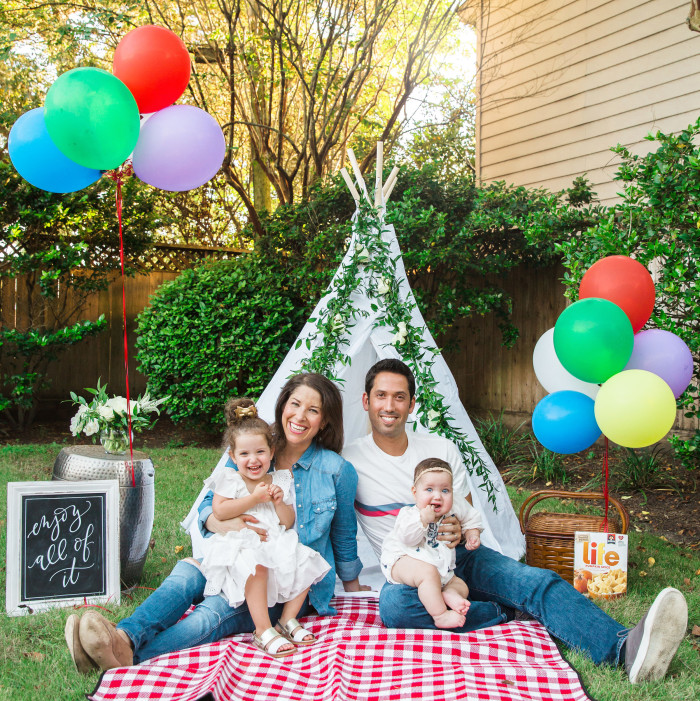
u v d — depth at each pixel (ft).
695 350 15.85
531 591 10.22
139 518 12.34
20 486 11.30
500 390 30.12
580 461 24.09
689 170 16.52
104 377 31.68
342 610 11.18
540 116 29.12
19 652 9.72
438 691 8.51
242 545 9.91
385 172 26.84
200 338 26.37
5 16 28.63
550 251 24.93
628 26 25.32
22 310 28.81
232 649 9.46
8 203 26.53
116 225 29.09
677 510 18.69
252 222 31.37
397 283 14.49
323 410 11.14
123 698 8.29
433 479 10.30
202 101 32.17
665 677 9.25
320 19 31.94
